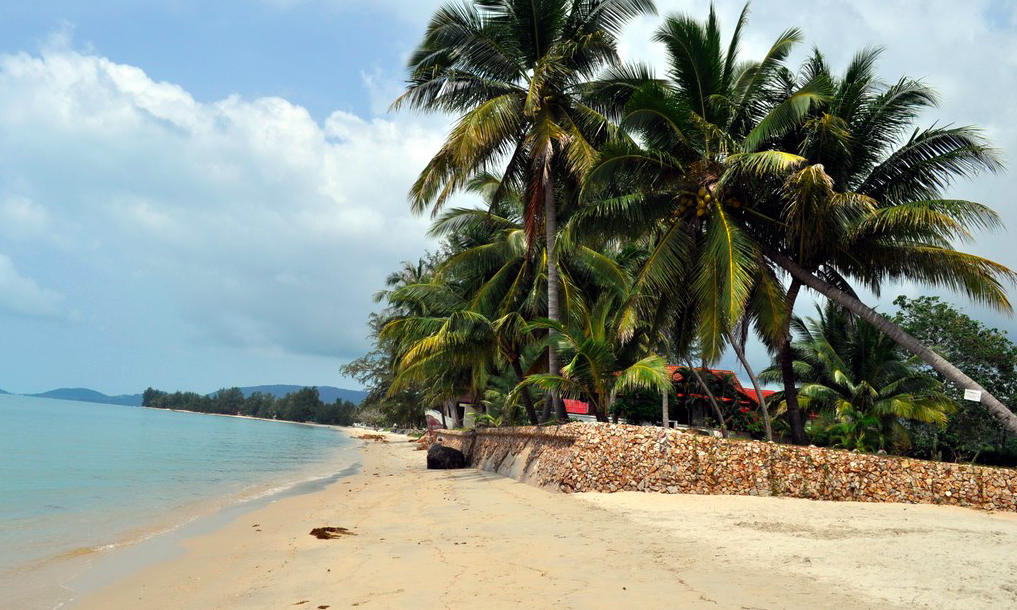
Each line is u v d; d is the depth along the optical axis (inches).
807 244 703.7
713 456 593.9
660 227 791.7
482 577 275.7
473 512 500.7
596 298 1083.9
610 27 904.3
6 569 341.1
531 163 898.7
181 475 903.7
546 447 703.7
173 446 1577.3
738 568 280.1
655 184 753.6
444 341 927.7
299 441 2477.9
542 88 877.8
